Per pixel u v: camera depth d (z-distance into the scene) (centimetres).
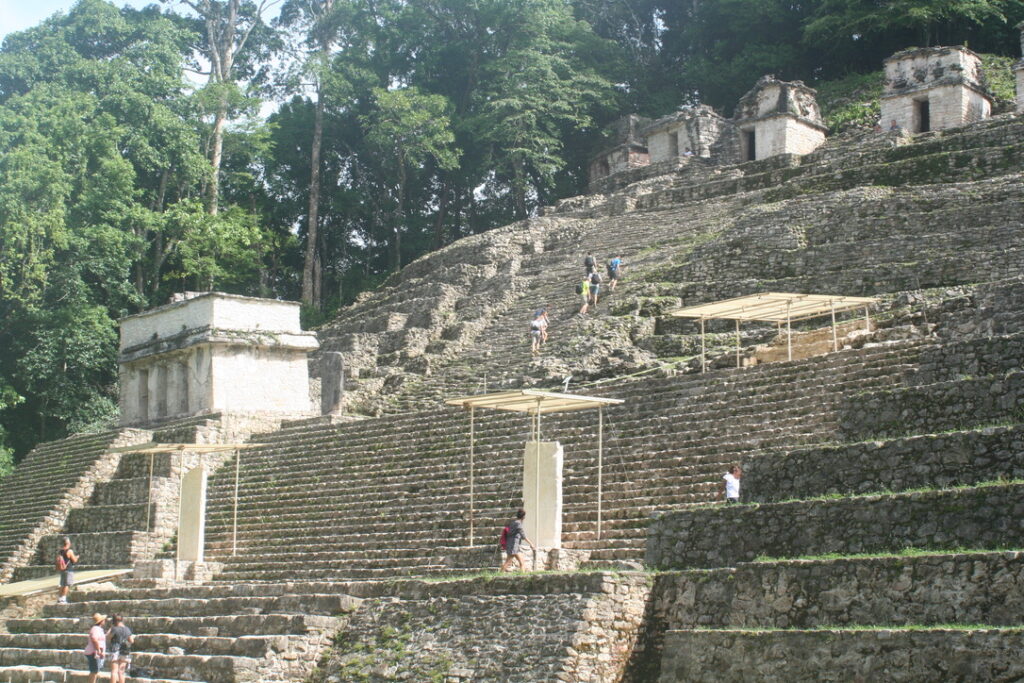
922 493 1605
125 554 3167
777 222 3866
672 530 1886
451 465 2914
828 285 3388
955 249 3297
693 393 2700
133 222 5219
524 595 1853
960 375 2062
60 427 4866
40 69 5909
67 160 5116
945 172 4019
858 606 1530
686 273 3862
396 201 6450
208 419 3631
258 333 3862
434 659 1858
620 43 7031
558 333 3762
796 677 1467
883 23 5803
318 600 2138
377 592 2125
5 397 4569
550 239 4922
